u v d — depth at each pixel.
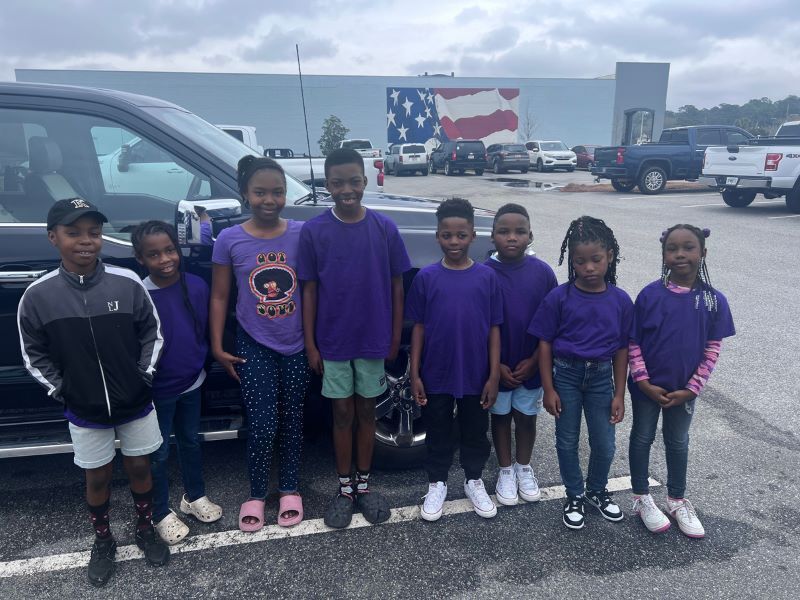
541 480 3.16
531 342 2.79
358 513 2.88
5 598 2.34
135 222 2.94
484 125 38.06
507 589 2.36
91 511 2.42
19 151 2.83
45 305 2.14
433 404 2.75
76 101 2.86
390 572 2.46
